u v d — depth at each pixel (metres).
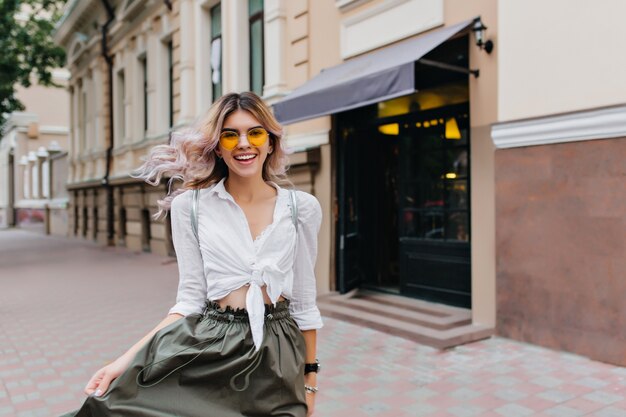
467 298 6.25
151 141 14.24
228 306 1.78
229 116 1.82
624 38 4.31
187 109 12.13
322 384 4.27
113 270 11.62
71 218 22.70
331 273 7.53
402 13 6.49
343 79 6.06
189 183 1.91
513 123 5.06
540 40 4.88
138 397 1.64
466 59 5.90
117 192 17.17
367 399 3.95
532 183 4.96
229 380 1.70
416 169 6.87
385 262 7.97
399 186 7.09
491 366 4.55
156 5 13.83
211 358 1.70
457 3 5.85
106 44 17.80
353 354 5.01
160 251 14.19
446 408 3.76
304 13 8.12
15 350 5.53
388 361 4.79
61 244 19.22
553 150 4.80
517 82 5.06
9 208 33.31
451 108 6.29
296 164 7.87
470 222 6.16
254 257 1.79
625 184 4.33
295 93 6.85
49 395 4.24
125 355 1.70
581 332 4.65
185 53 12.16
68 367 4.96
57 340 5.93
